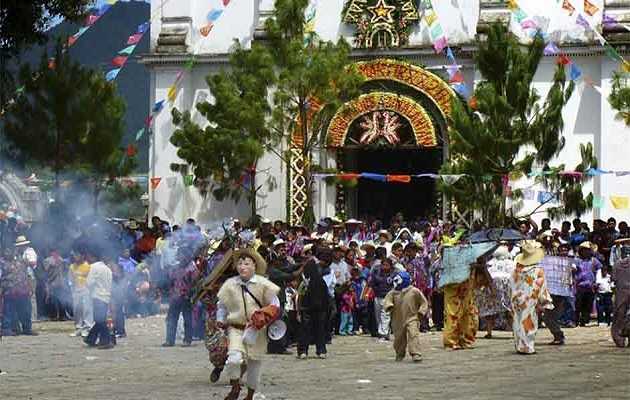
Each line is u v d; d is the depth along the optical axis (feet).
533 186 139.03
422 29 149.38
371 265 105.09
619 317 89.92
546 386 65.82
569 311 109.70
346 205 151.84
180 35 155.22
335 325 104.83
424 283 105.60
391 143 147.64
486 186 122.72
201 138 140.15
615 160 143.43
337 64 136.05
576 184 128.16
